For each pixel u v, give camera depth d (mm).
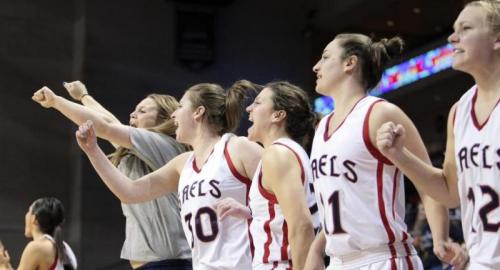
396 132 2869
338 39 3416
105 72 13266
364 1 13523
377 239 3123
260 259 3654
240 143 3941
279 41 14273
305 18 14422
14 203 12766
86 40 13219
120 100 13266
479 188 2828
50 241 6023
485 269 2777
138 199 4176
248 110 3914
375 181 3150
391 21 14695
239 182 3906
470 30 2877
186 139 4160
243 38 14055
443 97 14211
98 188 12852
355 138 3180
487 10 2869
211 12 13867
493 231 2777
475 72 2893
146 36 13508
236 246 3846
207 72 13758
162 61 13531
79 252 12648
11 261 12578
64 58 13344
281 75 14195
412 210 11117
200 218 3898
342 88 3359
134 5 13500
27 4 13312
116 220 12875
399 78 14758
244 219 3863
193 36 13688
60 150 13078
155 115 4934
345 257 3193
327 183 3232
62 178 13016
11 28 13203
